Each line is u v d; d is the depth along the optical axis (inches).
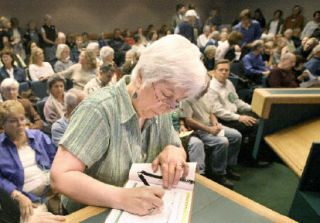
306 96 50.5
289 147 49.6
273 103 50.9
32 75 157.0
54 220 22.0
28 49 244.8
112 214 22.6
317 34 230.7
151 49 22.5
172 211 23.3
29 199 59.9
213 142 88.3
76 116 24.0
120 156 27.1
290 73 135.1
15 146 64.8
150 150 33.0
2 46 233.6
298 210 49.3
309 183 47.3
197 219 22.6
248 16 221.5
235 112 105.6
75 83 142.3
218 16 357.4
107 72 111.9
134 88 25.3
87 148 23.2
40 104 108.3
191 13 188.5
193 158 83.3
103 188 23.0
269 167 102.0
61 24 306.3
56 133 77.5
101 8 325.1
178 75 21.5
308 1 318.7
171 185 26.6
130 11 346.9
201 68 22.5
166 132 33.1
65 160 22.9
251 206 24.2
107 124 24.4
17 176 63.5
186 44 22.5
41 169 67.2
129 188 23.9
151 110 25.8
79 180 22.4
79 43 248.7
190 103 88.7
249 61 168.1
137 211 22.6
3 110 60.8
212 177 92.7
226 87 103.9
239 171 100.0
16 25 253.3
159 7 366.9
